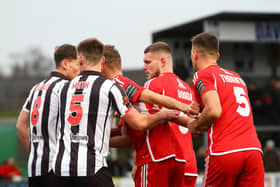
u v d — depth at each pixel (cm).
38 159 1628
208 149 1555
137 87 1622
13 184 4481
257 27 4641
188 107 1578
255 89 5403
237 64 5334
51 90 1655
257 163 1542
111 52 1745
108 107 1527
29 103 1728
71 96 1543
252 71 5388
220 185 1548
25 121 1739
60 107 1554
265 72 5447
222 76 1578
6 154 5759
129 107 1530
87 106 1516
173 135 1702
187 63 4859
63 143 1520
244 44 5334
